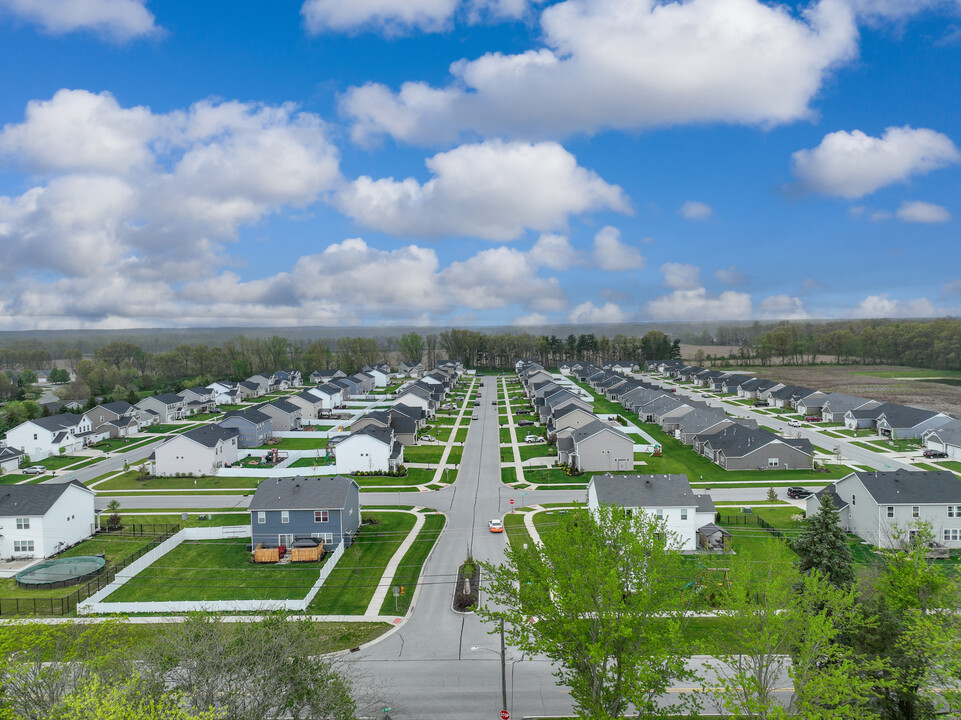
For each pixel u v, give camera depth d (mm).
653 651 24953
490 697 33219
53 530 56688
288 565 52906
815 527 43031
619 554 28047
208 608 43438
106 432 115250
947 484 56562
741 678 26250
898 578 30625
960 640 24859
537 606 27844
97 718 20000
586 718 25438
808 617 26391
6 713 22406
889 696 26953
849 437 103625
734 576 29734
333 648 38406
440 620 42344
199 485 80500
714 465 87438
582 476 82000
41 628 28016
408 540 58688
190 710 22234
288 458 95938
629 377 177125
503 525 62312
